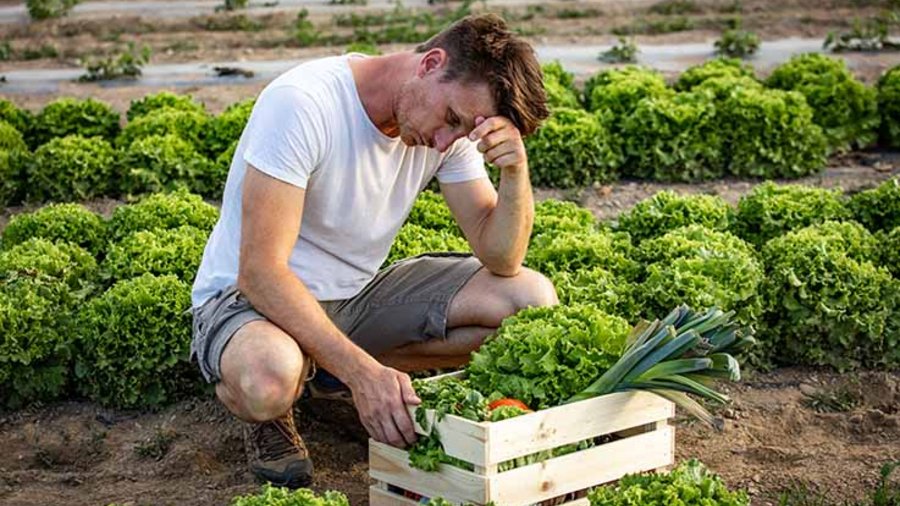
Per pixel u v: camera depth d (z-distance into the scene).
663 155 10.43
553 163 10.25
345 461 5.99
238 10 18.14
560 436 4.84
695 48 15.59
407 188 5.45
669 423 6.42
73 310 7.03
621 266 7.20
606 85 11.38
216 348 5.08
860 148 11.50
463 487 4.73
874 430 6.37
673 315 5.17
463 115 4.87
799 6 17.69
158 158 9.95
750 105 10.51
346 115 5.09
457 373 5.29
